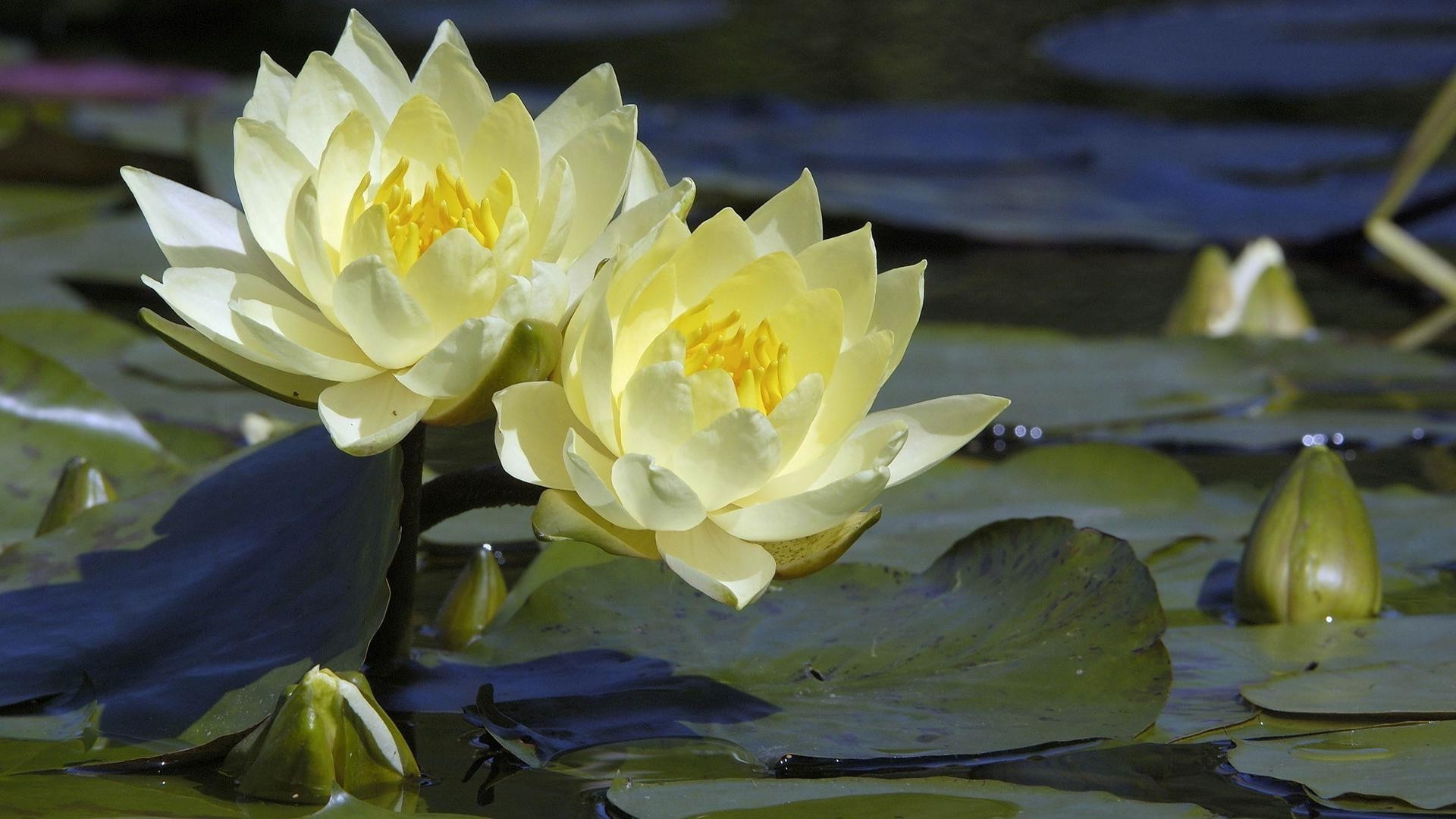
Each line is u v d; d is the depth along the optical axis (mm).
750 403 2617
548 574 2748
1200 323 3475
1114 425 2967
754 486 2607
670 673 2682
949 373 3031
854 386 2621
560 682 2680
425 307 2617
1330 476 2746
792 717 2660
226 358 2617
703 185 4906
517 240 2617
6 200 4770
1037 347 3205
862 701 2668
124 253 4105
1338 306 3959
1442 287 3744
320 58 2637
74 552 2693
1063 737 2648
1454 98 3619
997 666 2682
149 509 2705
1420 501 2848
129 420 2812
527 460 2613
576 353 2609
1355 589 2738
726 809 2613
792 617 2711
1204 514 2852
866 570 2732
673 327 2623
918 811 2613
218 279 2619
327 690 2617
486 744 2648
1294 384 3035
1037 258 4699
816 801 2617
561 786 2629
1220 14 10547
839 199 4812
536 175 2629
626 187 2637
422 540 2811
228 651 2648
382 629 2682
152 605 2668
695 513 2602
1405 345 3471
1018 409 2982
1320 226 4773
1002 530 2730
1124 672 2674
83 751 2627
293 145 2627
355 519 2664
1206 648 2719
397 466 2643
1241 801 2629
